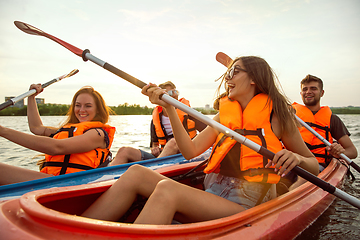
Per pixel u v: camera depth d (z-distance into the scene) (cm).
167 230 86
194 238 92
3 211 86
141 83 144
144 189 130
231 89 160
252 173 136
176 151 296
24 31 187
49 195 111
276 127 147
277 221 123
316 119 332
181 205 114
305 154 147
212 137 162
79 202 131
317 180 129
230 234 102
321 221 173
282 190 197
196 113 135
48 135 245
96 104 231
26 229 78
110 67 152
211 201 121
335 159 299
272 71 158
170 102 136
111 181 146
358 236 160
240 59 159
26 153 412
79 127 204
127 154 266
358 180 303
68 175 177
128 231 82
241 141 132
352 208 208
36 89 245
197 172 208
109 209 122
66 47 173
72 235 78
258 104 150
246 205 136
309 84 340
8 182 168
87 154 200
